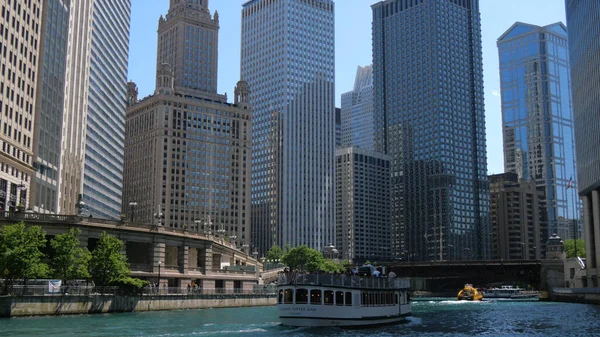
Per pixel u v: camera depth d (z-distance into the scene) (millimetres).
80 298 86250
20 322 73000
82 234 104125
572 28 187000
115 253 96938
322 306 72000
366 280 78062
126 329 68000
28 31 135750
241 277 139750
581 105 176000
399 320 87250
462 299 186500
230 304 119188
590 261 168125
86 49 187000
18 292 81625
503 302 167500
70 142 171625
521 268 189750
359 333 68875
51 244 92188
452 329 77938
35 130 138750
